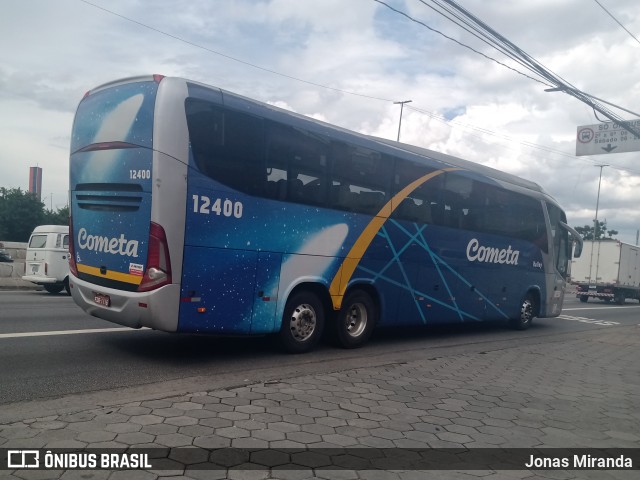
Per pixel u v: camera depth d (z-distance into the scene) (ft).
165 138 21.66
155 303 21.54
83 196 25.21
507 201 41.06
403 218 32.09
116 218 23.22
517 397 21.54
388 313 31.58
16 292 57.11
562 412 19.92
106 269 23.66
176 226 21.74
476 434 16.84
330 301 28.17
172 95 21.94
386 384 21.94
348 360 26.61
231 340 29.76
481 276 38.63
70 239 26.45
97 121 24.43
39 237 55.11
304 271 26.58
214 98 23.11
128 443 14.07
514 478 13.92
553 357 31.71
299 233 26.27
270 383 20.77
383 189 30.81
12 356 23.02
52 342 26.21
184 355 25.21
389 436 16.06
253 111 24.45
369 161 30.07
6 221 177.78
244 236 23.97
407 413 18.35
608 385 25.07
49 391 18.44
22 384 19.11
